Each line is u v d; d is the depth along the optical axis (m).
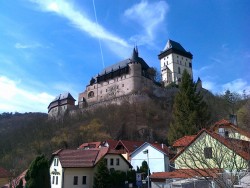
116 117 112.81
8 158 76.44
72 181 45.69
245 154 14.39
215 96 67.81
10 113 175.25
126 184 47.03
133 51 131.88
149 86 128.50
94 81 144.50
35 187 34.22
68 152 49.44
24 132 121.75
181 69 150.12
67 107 145.12
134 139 98.44
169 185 24.39
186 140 37.72
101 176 43.78
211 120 49.66
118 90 129.25
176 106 54.22
